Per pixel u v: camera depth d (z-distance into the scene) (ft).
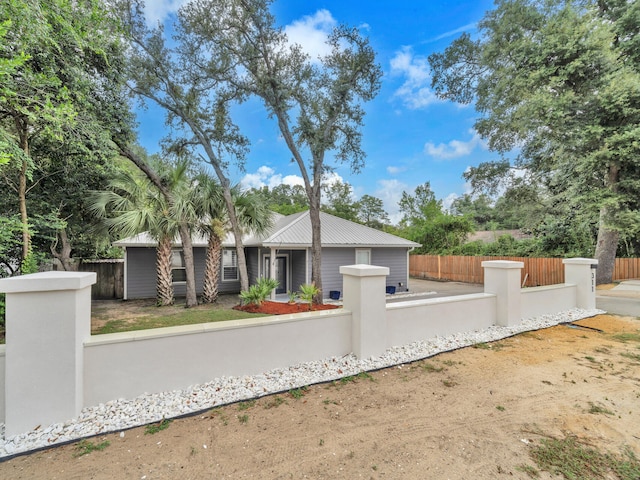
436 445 8.59
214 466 7.79
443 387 12.34
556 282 47.11
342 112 32.91
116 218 29.60
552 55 38.96
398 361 15.05
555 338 19.06
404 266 48.88
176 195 32.19
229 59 32.55
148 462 7.92
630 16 38.22
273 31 30.96
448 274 65.21
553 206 53.83
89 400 10.29
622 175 38.83
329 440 8.85
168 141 35.24
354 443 8.71
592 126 36.58
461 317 19.81
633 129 34.60
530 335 19.67
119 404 10.59
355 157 35.09
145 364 11.20
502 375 13.50
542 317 23.76
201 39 31.35
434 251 75.36
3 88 14.87
